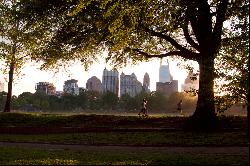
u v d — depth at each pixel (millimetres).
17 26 42812
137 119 38500
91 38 35500
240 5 18344
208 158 17328
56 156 18750
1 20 43062
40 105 132500
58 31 36656
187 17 28844
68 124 38281
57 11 34625
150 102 134125
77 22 34375
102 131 32344
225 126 32125
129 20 26109
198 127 31609
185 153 19750
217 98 18312
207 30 33000
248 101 17281
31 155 19078
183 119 37469
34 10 35094
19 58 44156
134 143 24672
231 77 17359
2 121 40656
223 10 28750
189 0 28234
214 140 24781
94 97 149250
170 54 35156
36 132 33812
